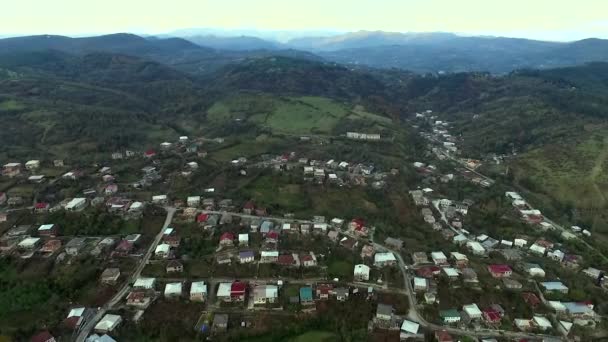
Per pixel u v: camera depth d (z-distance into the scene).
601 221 177.75
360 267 131.62
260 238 149.75
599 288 130.88
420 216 178.12
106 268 128.25
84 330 103.88
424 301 119.44
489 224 175.62
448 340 104.00
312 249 143.88
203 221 159.75
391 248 148.50
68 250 134.88
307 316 111.88
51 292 116.31
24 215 158.00
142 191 189.00
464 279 129.38
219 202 177.88
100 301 114.44
